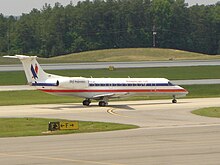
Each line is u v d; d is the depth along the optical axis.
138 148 105.62
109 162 91.06
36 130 138.25
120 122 153.38
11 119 158.88
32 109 189.12
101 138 120.88
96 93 198.38
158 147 106.75
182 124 148.00
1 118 161.38
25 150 104.31
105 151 102.31
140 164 89.12
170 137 121.56
